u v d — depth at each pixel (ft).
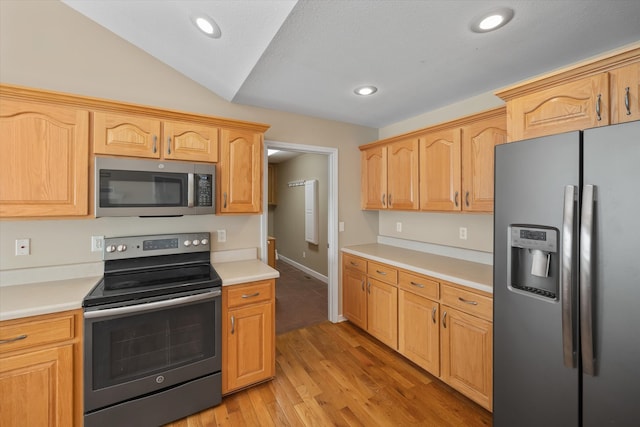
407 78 6.93
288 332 9.99
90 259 6.63
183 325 5.95
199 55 6.61
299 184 18.42
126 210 5.98
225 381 6.44
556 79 4.65
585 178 3.86
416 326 7.59
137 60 7.20
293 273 17.90
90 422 5.14
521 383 4.73
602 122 4.19
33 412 4.75
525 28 4.93
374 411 6.22
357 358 8.30
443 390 6.90
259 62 6.07
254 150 7.61
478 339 6.08
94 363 5.14
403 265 7.95
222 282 6.35
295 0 4.19
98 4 6.06
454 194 7.60
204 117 6.86
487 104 7.85
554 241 4.20
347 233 11.00
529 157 4.51
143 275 6.66
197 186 6.76
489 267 7.52
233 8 4.70
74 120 5.61
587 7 4.40
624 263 3.55
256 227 8.83
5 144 5.11
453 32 5.04
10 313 4.51
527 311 4.61
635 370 3.49
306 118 9.90
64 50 6.42
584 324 3.86
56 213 5.49
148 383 5.60
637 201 3.44
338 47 5.51
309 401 6.51
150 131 6.31
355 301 10.02
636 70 3.93
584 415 3.95
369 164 10.78
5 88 5.00
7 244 5.88
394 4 4.30
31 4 6.13
